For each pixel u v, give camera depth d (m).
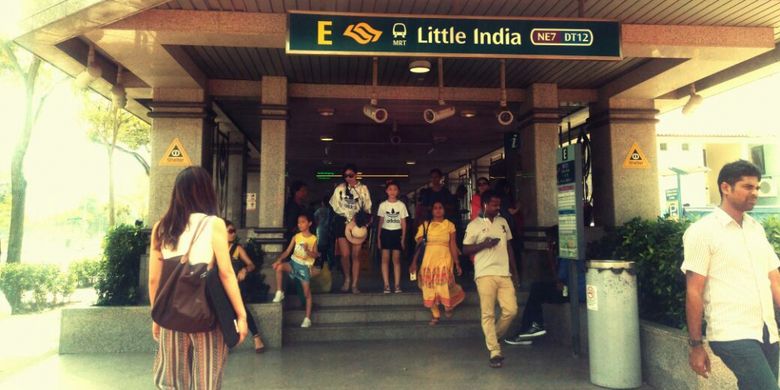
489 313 5.44
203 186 2.90
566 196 5.93
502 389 4.60
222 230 2.82
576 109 10.25
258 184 17.52
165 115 7.78
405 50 5.09
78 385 4.82
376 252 11.97
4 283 9.77
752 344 2.69
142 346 6.15
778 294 2.88
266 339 6.30
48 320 9.05
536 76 8.43
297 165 19.86
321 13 5.03
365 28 5.07
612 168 8.69
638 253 5.57
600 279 4.66
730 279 2.78
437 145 15.05
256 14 5.71
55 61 6.64
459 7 5.75
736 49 6.33
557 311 6.52
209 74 8.15
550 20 5.25
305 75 8.33
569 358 5.64
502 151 16.11
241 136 13.52
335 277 9.82
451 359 5.66
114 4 4.79
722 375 3.81
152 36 5.72
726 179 2.86
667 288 4.63
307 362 5.59
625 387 4.50
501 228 5.62
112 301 6.51
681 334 4.20
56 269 10.83
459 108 9.66
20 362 5.84
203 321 2.64
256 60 7.55
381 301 7.47
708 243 2.83
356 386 4.72
